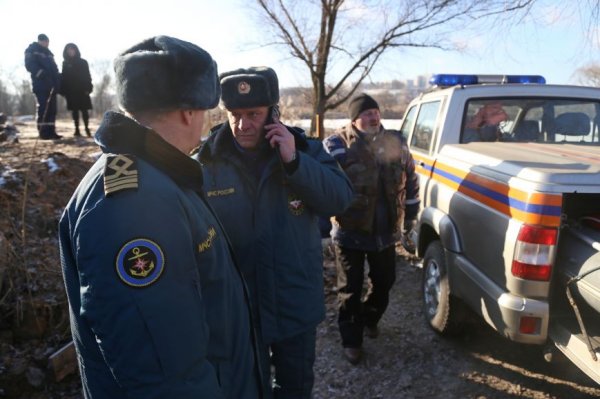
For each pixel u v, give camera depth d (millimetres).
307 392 2346
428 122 4680
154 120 1299
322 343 3660
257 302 2170
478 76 4824
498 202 2779
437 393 3047
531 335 2561
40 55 8664
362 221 3139
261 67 2109
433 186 3828
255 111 2092
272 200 2154
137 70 1238
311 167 2082
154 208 1169
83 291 1137
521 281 2539
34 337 3191
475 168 3152
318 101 9867
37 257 3693
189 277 1207
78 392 2969
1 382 2891
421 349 3525
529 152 3180
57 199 4828
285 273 2160
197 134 1396
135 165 1214
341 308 3361
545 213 2443
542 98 4277
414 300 4305
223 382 1426
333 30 9516
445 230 3371
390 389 3104
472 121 4164
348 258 3273
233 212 2152
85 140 8859
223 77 2074
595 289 2270
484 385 3096
